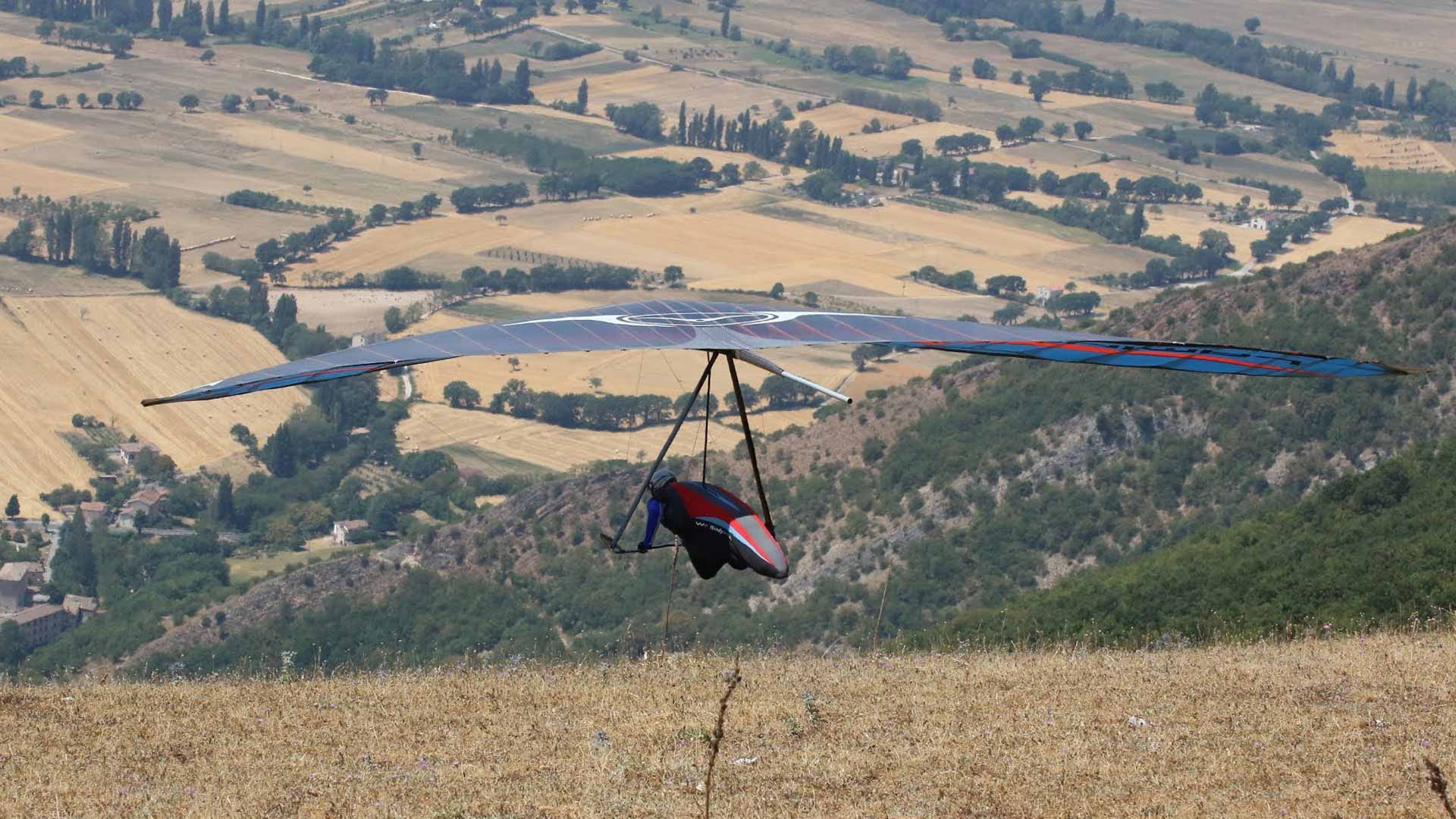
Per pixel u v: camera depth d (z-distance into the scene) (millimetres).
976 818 43438
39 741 53188
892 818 43406
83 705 59719
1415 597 104875
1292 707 57562
